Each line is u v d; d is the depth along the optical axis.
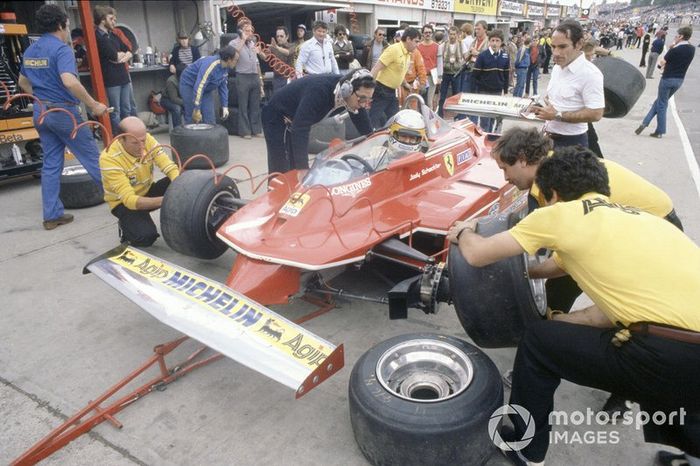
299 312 3.71
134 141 4.26
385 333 3.48
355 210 3.49
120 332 3.54
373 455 2.27
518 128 2.75
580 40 4.00
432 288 2.90
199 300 2.72
